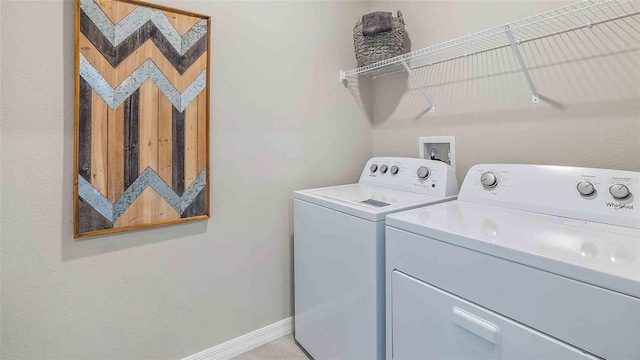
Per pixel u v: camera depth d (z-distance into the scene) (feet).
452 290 2.99
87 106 3.87
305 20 5.93
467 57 5.19
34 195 3.73
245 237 5.42
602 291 2.09
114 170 4.10
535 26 4.30
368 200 4.59
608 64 3.79
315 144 6.16
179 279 4.81
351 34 6.63
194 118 4.68
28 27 3.61
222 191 5.12
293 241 5.98
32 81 3.66
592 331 2.13
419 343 3.33
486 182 4.22
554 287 2.31
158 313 4.66
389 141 6.66
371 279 3.88
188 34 4.55
